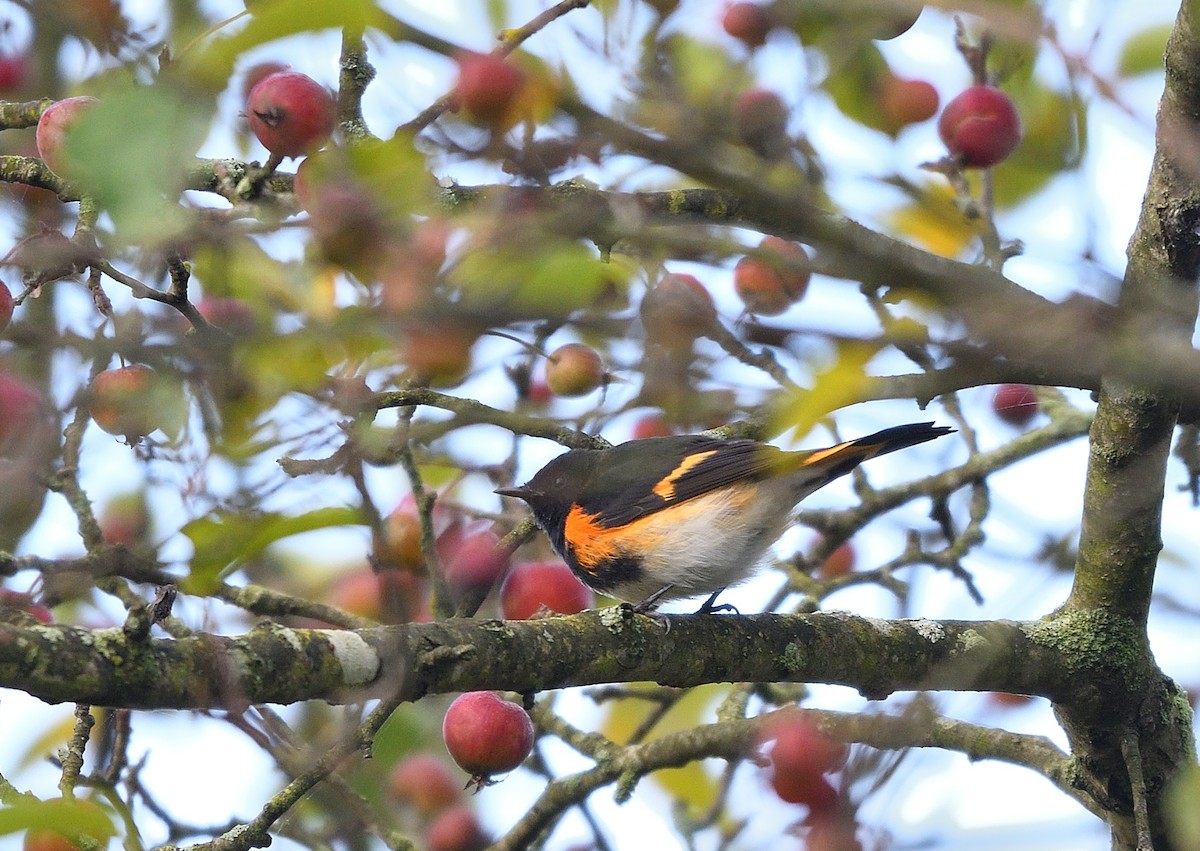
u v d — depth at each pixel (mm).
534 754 9648
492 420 7762
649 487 9516
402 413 7680
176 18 5602
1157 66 6367
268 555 8344
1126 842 8352
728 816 8609
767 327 4605
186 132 4391
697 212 6391
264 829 6605
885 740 6297
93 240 5652
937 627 7727
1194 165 5973
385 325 4711
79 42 6320
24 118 7055
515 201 4918
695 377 5656
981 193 8508
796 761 6926
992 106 7641
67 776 6152
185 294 5562
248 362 5332
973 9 6090
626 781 8859
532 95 4961
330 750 6734
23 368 6164
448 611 7543
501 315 4527
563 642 6727
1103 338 4469
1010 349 4461
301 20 4574
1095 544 7676
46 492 6672
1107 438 7246
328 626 8109
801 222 4637
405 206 4645
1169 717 7973
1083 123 6820
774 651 7352
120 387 6004
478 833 8406
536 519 8125
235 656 5465
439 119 5090
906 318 4918
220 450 5992
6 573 6211
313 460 5980
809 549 11492
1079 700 7785
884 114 7363
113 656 5078
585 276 4535
